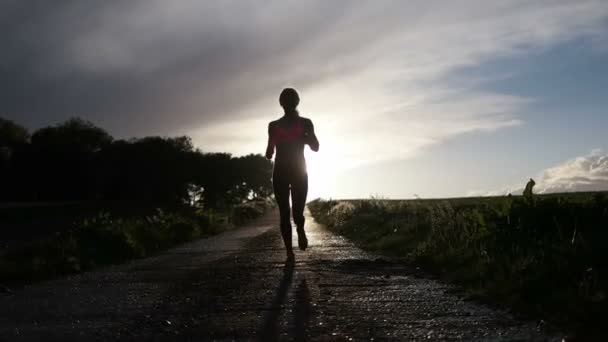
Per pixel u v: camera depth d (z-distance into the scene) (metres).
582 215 7.65
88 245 11.50
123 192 109.38
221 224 25.42
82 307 5.46
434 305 5.03
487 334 3.90
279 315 4.70
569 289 4.63
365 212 20.86
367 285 6.28
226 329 4.26
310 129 8.44
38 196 113.31
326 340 3.87
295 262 8.64
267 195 146.12
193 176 109.00
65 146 114.44
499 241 7.54
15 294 6.71
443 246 8.59
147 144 109.62
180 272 8.13
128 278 7.77
